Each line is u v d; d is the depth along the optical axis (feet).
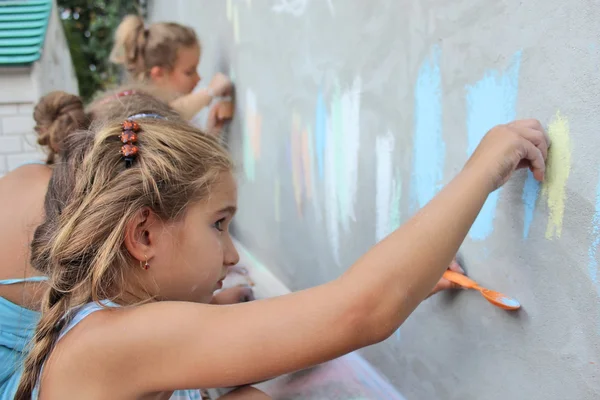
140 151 3.22
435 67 3.74
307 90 5.77
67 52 17.53
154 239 3.15
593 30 2.62
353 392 4.91
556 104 2.86
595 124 2.66
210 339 2.76
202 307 2.88
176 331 2.81
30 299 4.28
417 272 2.66
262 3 6.80
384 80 4.36
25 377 3.18
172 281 3.24
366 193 4.79
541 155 2.94
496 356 3.48
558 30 2.80
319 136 5.59
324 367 5.36
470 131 3.48
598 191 2.68
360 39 4.64
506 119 3.19
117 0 22.65
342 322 2.62
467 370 3.77
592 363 2.79
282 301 2.75
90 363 2.92
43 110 5.62
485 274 3.51
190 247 3.21
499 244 3.36
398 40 4.13
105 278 3.14
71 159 3.56
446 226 2.72
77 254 3.14
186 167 3.22
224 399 4.48
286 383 5.33
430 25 3.75
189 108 7.81
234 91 8.30
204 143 3.42
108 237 3.05
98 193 3.14
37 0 13.08
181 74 8.42
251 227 7.97
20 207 4.80
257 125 7.38
